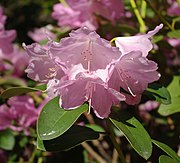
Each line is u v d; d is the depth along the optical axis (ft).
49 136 0.45
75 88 0.46
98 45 0.45
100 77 0.45
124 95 0.48
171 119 0.72
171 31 0.65
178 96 0.62
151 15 0.80
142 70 0.46
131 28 0.73
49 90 0.47
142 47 0.47
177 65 0.80
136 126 0.47
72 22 0.75
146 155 0.45
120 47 0.48
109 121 0.51
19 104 0.78
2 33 0.83
